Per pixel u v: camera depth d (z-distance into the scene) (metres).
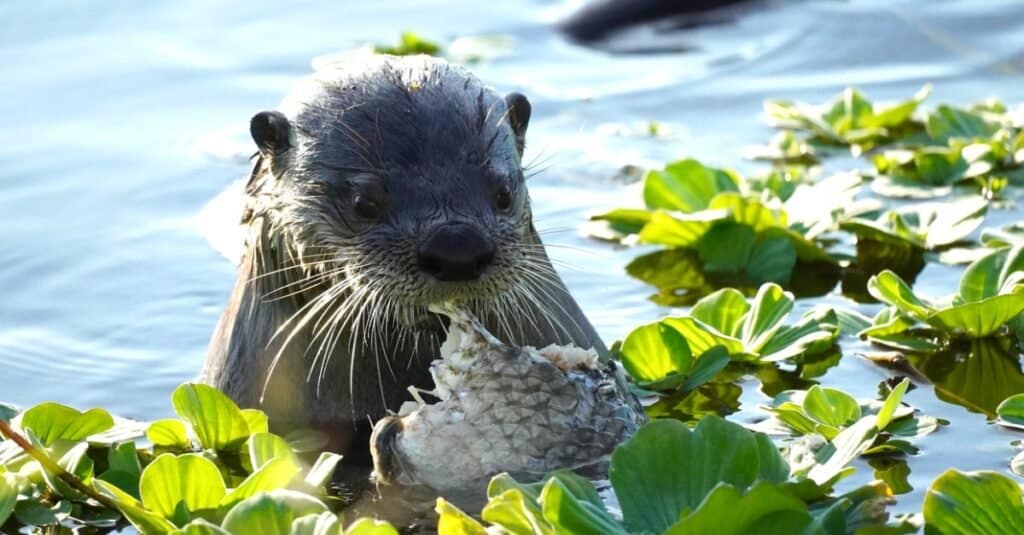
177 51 17.62
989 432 9.14
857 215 12.91
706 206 13.04
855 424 8.45
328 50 17.62
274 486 8.10
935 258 12.25
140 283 12.42
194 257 12.86
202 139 15.34
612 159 14.75
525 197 9.67
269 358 9.77
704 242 12.50
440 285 8.66
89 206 13.92
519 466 8.31
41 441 8.96
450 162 9.21
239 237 12.71
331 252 9.27
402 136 9.27
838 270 12.23
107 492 7.96
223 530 7.31
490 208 9.12
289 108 9.83
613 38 18.73
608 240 12.97
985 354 10.34
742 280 12.11
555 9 19.34
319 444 9.45
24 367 10.95
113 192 14.20
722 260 12.29
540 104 16.22
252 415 9.18
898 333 10.62
